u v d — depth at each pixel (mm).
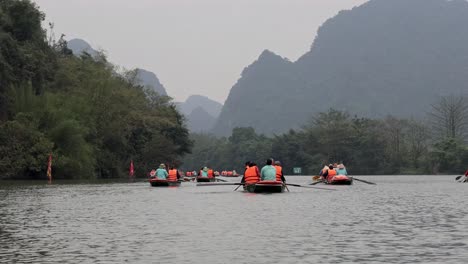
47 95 62844
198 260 9461
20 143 57469
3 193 31578
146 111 97688
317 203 22500
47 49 74875
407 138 147125
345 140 148250
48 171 57531
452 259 9414
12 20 69375
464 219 15867
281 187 30984
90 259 9641
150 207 20812
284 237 12039
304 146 164250
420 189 38250
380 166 144500
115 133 77312
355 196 28000
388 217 16438
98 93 74625
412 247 10672
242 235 12383
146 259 9594
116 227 14227
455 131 145625
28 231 13492
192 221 15445
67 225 14758
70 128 61500
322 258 9562
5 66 59094
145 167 92312
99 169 75000
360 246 10805
